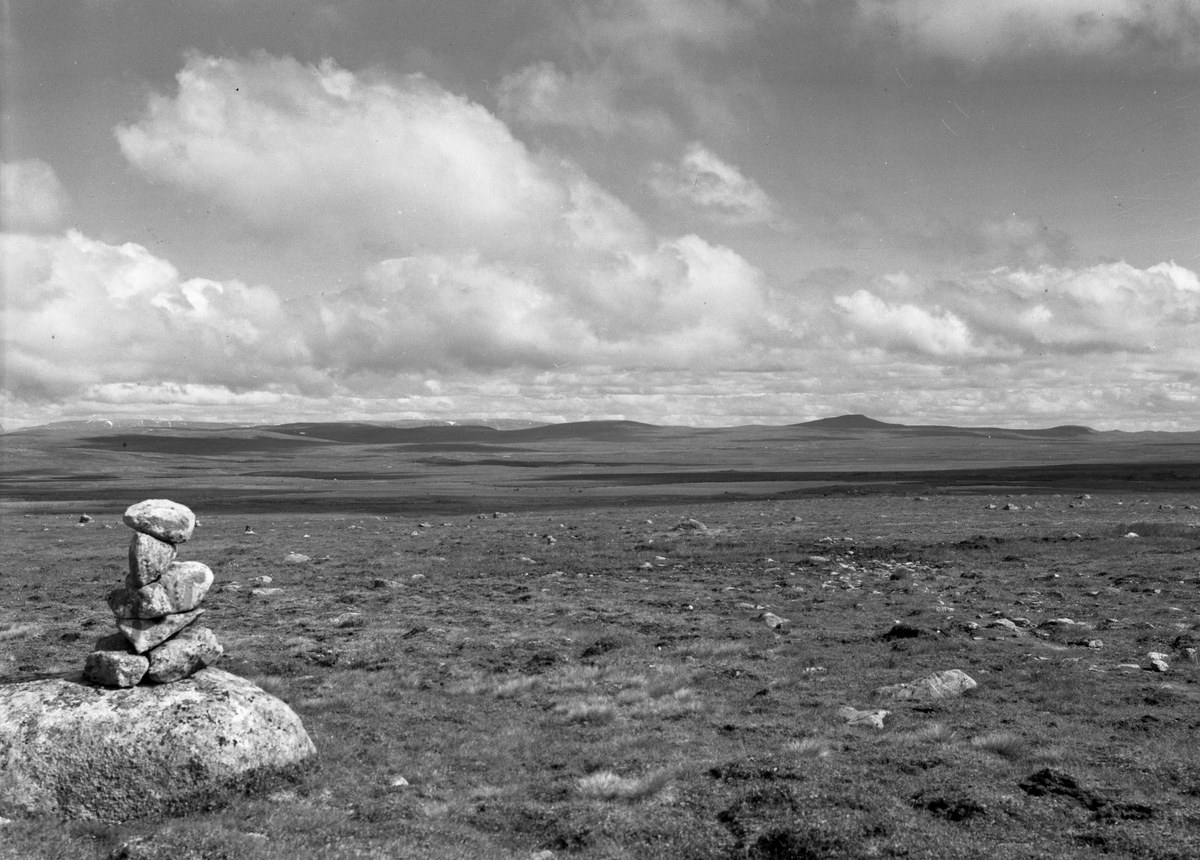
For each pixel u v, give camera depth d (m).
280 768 17.64
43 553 64.25
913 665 27.64
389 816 16.19
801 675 27.05
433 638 33.38
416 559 59.09
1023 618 34.50
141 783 16.14
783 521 83.94
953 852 13.45
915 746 19.14
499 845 14.98
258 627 35.72
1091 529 65.94
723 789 16.94
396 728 21.94
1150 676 25.59
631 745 20.47
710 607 40.03
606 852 14.40
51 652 30.20
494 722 22.72
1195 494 111.38
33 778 16.02
